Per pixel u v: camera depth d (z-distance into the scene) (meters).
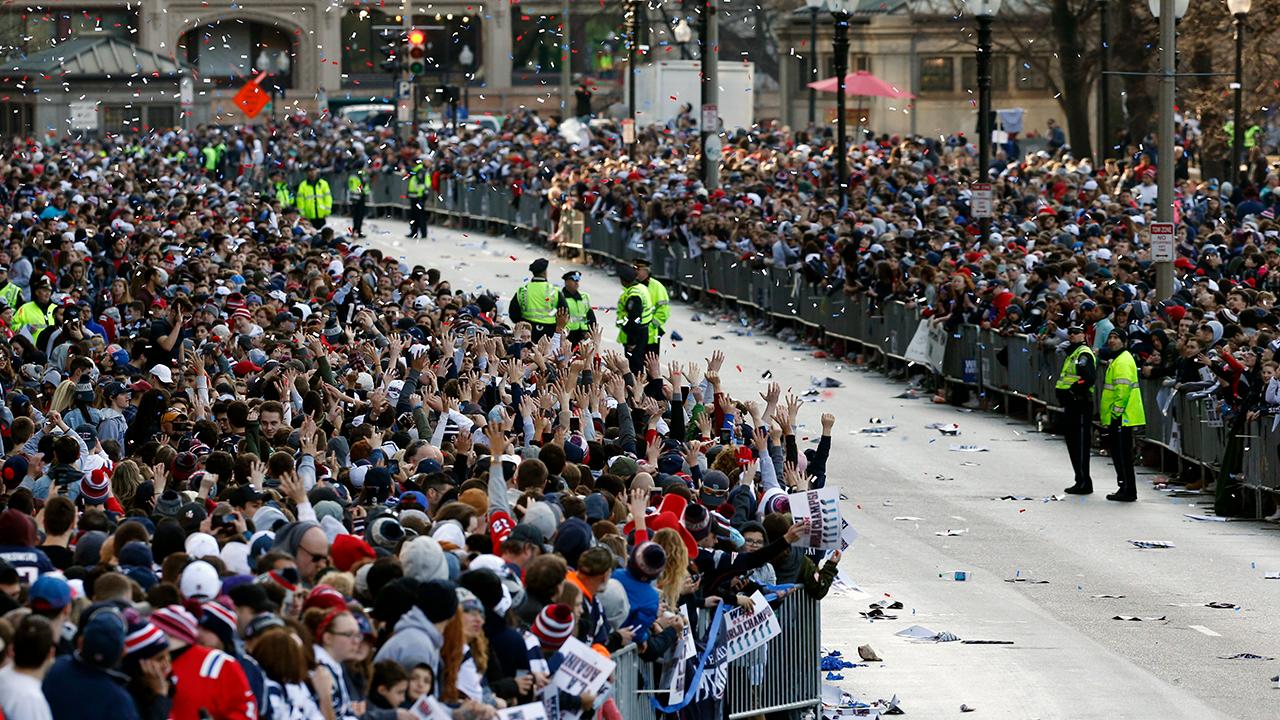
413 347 59.72
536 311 77.00
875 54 197.00
